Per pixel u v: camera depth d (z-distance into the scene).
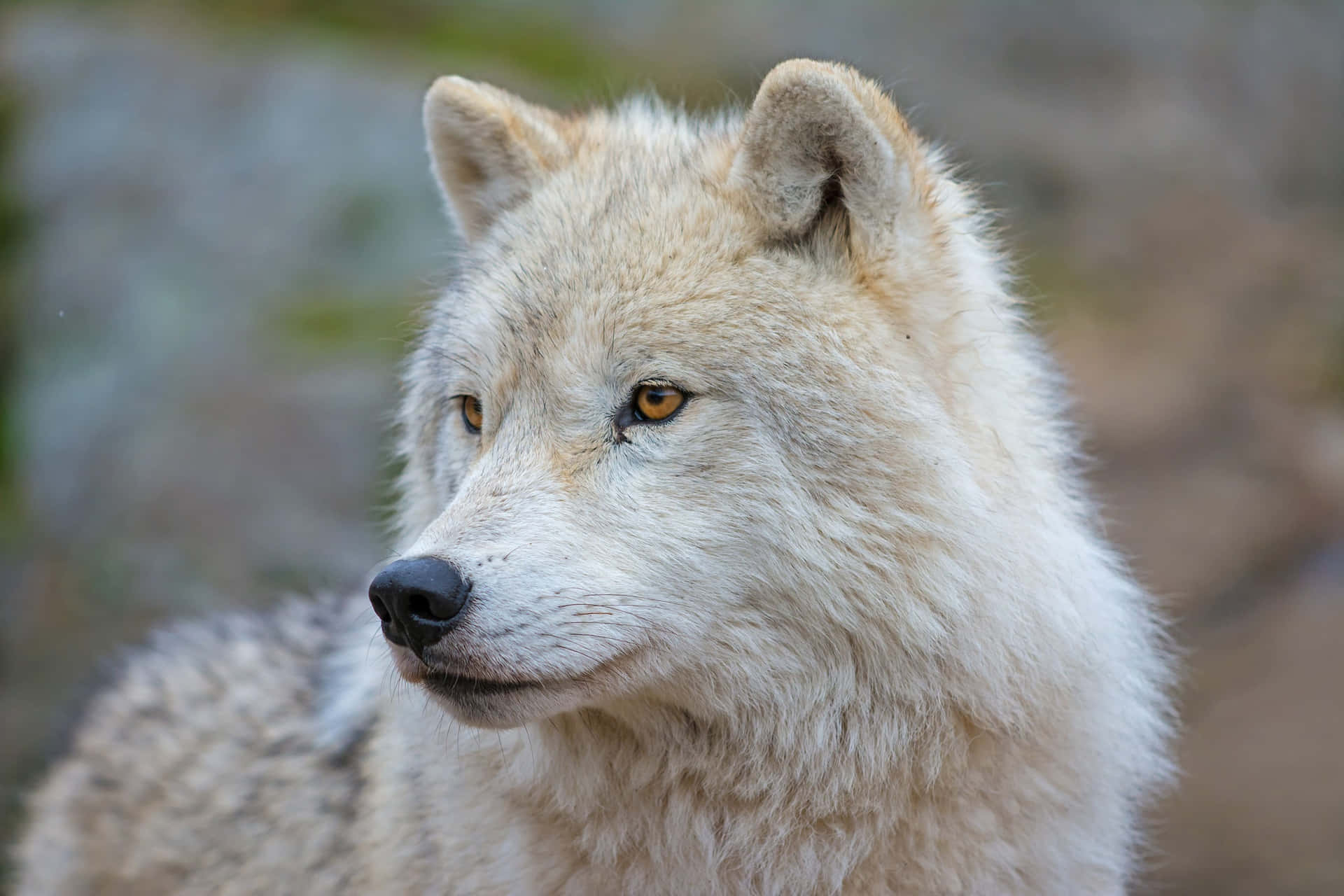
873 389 7.22
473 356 8.00
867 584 7.14
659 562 7.11
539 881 7.69
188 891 9.71
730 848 7.45
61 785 11.16
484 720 7.11
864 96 7.28
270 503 17.98
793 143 7.38
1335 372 26.16
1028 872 7.54
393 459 10.90
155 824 10.12
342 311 20.64
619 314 7.36
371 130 22.89
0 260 22.55
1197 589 20.55
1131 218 30.12
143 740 10.71
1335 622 19.22
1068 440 8.87
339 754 9.28
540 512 7.18
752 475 7.14
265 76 23.67
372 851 8.53
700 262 7.46
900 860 7.44
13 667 17.02
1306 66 35.81
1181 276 29.12
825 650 7.25
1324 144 34.47
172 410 19.36
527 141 8.93
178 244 21.62
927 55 31.12
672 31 28.56
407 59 24.92
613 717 7.54
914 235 7.53
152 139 23.03
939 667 7.24
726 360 7.20
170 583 17.31
